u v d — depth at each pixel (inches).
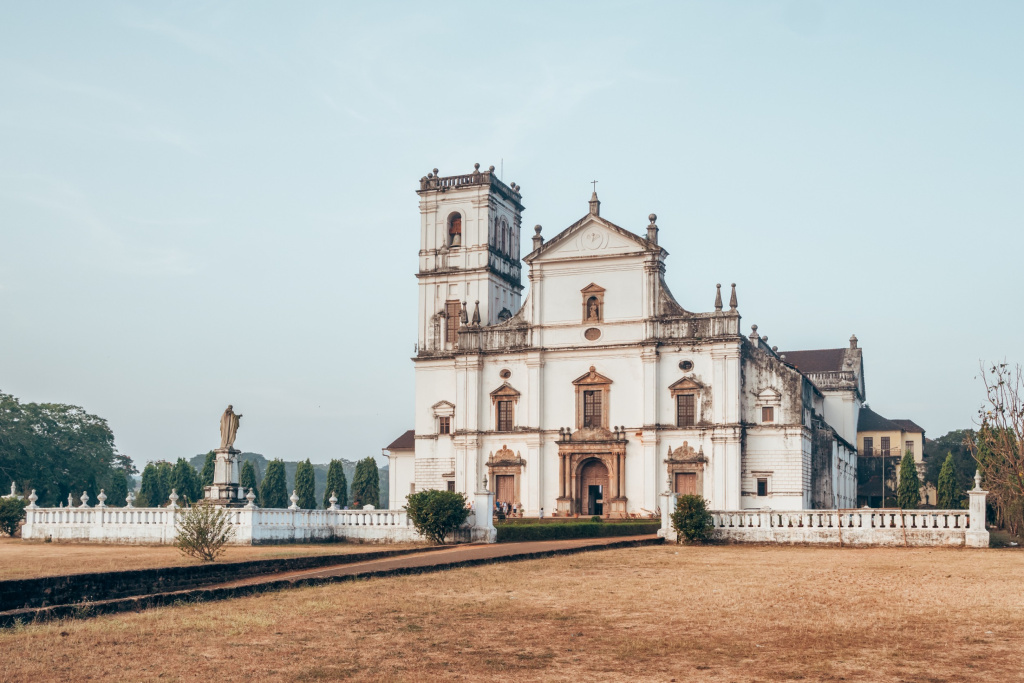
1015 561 1612.9
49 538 2208.4
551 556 1785.2
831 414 4387.3
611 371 3491.6
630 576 1401.3
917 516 1974.7
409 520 2167.8
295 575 1357.0
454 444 3661.4
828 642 878.4
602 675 762.2
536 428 3543.3
